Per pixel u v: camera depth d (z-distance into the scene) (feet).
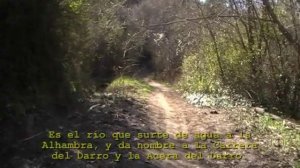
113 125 30.91
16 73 29.01
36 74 30.96
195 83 67.87
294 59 50.39
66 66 35.70
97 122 30.63
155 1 86.02
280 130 34.50
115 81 61.93
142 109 41.22
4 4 28.71
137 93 57.36
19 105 26.53
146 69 127.13
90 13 45.70
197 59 70.74
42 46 31.71
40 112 28.68
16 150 22.91
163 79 112.57
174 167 24.07
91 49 49.49
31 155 22.75
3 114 25.45
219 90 58.34
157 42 63.82
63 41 35.01
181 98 58.85
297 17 44.50
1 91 27.22
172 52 104.58
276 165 25.53
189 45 74.13
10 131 24.47
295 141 30.83
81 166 22.21
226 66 58.13
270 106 50.55
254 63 54.80
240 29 58.29
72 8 37.29
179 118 38.65
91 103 37.04
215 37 62.03
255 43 55.01
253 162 25.80
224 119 38.34
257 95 52.70
